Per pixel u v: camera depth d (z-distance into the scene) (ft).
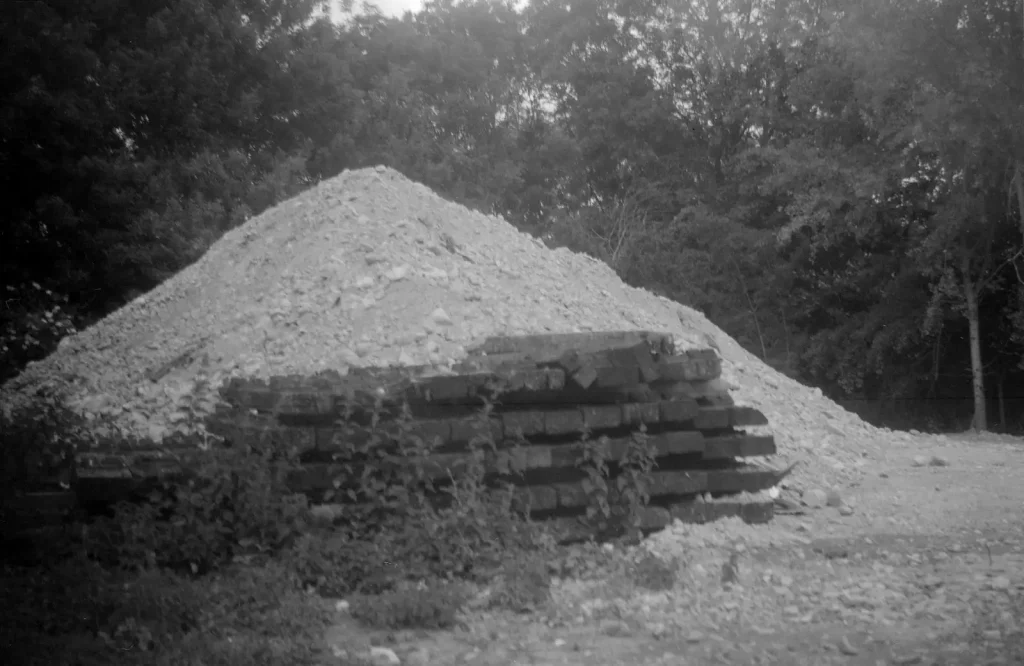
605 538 21.85
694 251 90.58
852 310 81.25
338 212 38.96
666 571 19.11
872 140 71.67
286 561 18.61
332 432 20.72
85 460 21.81
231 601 16.78
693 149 102.01
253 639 15.25
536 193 97.14
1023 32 58.70
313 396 21.13
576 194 104.99
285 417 21.39
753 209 91.04
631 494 21.97
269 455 20.35
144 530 19.12
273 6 82.84
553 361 22.65
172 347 34.35
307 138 78.28
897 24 60.39
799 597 18.17
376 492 20.43
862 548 22.58
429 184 82.64
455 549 19.22
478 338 28.99
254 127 77.15
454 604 17.03
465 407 21.94
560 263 45.27
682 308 49.49
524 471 21.77
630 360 23.11
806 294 84.07
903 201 70.33
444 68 96.63
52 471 21.67
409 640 15.88
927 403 78.07
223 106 74.49
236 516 19.90
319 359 28.86
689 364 24.58
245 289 37.27
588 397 23.20
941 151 60.03
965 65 58.39
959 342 75.66
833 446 36.91
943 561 21.30
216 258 44.01
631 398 23.68
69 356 40.04
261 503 19.60
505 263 39.47
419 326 29.86
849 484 31.68
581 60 104.47
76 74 65.77
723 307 89.04
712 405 25.36
